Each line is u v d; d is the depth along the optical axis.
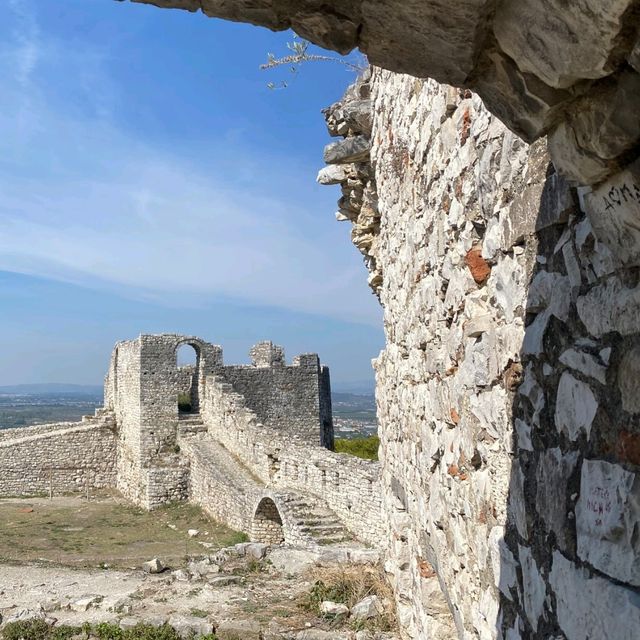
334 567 12.42
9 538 19.62
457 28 1.98
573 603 2.37
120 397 31.56
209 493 24.19
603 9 1.60
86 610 11.04
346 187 8.97
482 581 3.76
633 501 1.95
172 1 2.17
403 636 7.79
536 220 2.72
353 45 2.25
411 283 5.84
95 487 31.09
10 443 29.86
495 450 3.43
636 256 1.92
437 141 4.48
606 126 1.81
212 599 11.36
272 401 31.72
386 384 8.63
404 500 7.29
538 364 2.75
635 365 1.94
